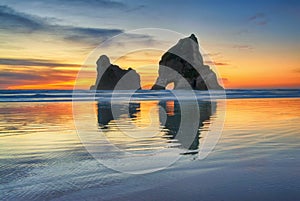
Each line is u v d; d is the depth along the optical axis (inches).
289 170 205.2
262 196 157.8
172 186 173.3
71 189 168.1
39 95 1248.2
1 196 156.9
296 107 745.6
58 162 227.1
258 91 1569.9
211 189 168.7
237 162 227.1
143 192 164.4
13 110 698.8
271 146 285.0
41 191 164.6
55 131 383.6
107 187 171.5
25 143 305.7
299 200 152.4
